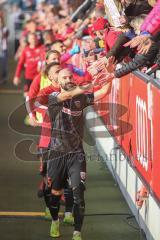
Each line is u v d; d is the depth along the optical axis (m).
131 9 14.20
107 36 15.70
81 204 13.73
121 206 16.64
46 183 14.62
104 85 13.76
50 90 14.55
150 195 13.33
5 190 18.11
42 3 46.03
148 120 12.95
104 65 13.77
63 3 34.12
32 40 30.08
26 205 16.80
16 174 19.73
